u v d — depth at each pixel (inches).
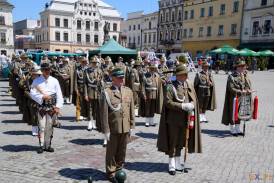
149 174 239.6
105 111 221.6
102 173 240.4
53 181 223.8
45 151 287.7
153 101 391.2
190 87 236.7
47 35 3075.8
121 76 225.9
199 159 274.5
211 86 417.1
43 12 3127.5
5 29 2659.9
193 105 228.7
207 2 2145.7
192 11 2282.2
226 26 2009.1
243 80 350.3
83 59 407.2
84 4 3129.9
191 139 240.5
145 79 389.4
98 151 292.2
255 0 1808.6
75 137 338.0
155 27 2743.6
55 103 285.7
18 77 431.2
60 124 394.0
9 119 419.2
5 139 324.5
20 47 3619.6
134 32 3078.2
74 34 3115.2
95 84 358.9
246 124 414.3
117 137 226.4
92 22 3171.8
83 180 226.8
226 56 1806.1
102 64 487.5
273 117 462.0
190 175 239.3
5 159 265.1
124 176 200.1
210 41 2128.4
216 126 404.5
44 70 280.1
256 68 1551.4
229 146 315.3
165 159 274.4
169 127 235.6
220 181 229.8
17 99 461.1
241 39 1902.1
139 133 361.4
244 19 1883.6
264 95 698.2
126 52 895.7
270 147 313.9
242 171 249.4
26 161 261.6
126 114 226.4
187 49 2341.3
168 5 2539.4
